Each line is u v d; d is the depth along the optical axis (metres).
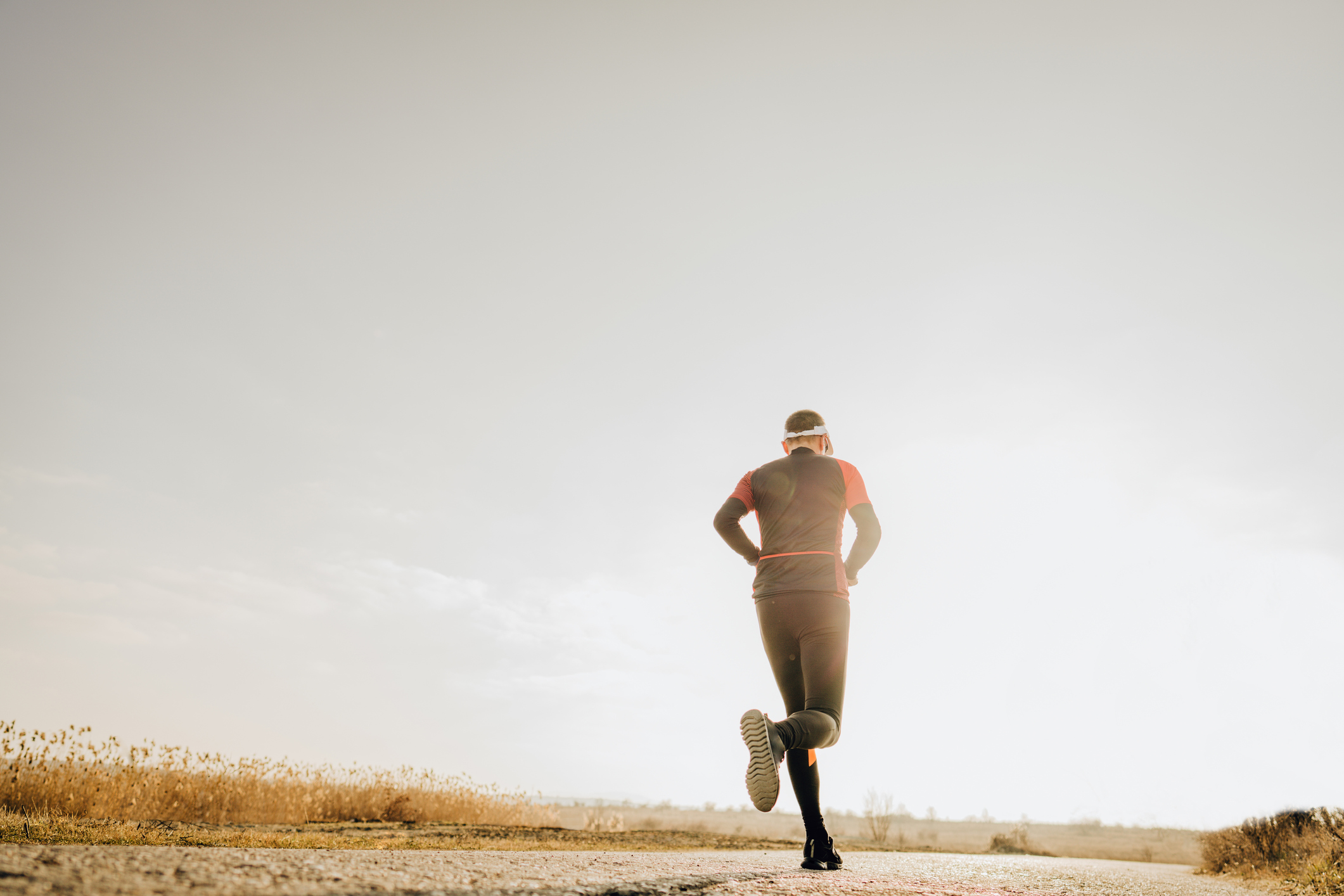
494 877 1.65
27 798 7.32
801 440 3.30
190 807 8.99
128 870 1.29
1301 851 6.64
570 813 32.34
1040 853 19.75
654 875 1.98
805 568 2.90
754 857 3.93
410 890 1.37
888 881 2.54
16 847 1.47
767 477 3.14
